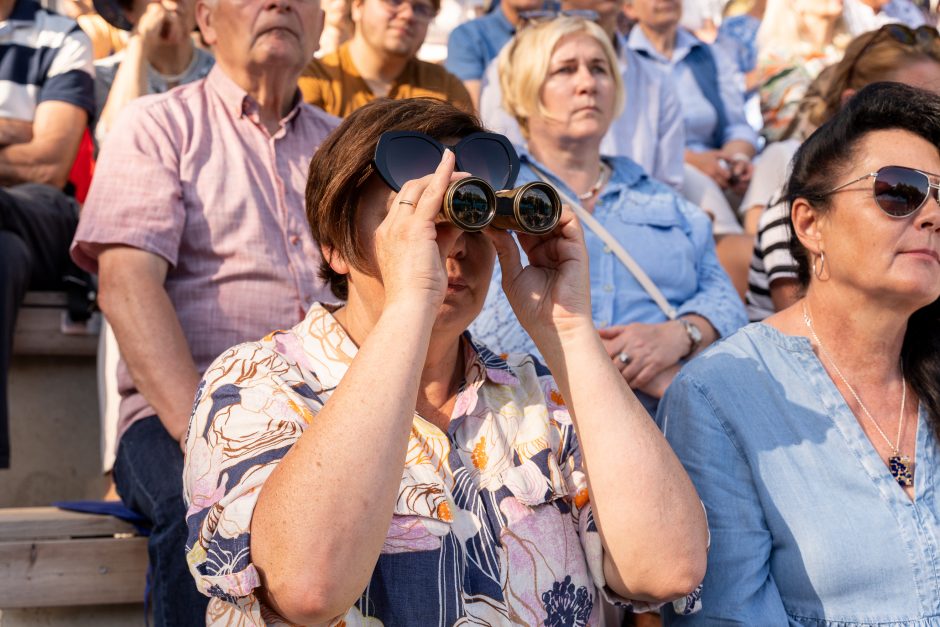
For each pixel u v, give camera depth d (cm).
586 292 208
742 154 557
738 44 630
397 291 182
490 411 209
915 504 236
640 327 350
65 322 408
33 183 419
